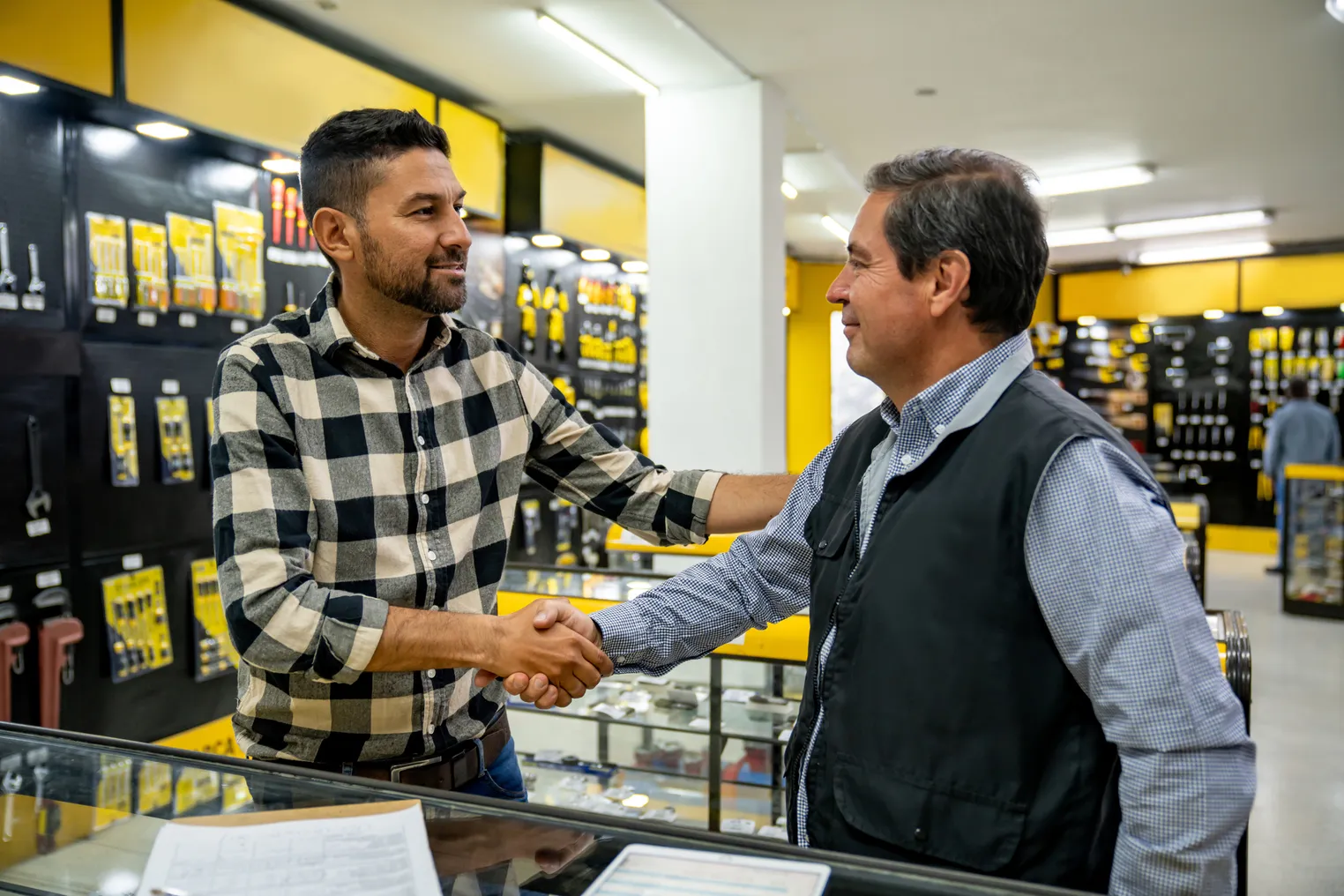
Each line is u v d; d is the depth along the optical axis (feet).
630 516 5.61
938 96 17.22
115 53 10.76
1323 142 20.33
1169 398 35.96
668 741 10.27
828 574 4.04
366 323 4.81
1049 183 23.76
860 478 4.13
